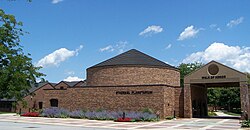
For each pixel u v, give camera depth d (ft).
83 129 76.43
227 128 83.76
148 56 159.63
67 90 144.87
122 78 145.28
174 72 155.22
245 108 119.85
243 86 122.01
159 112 121.49
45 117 132.57
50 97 148.97
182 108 133.59
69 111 135.23
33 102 208.33
